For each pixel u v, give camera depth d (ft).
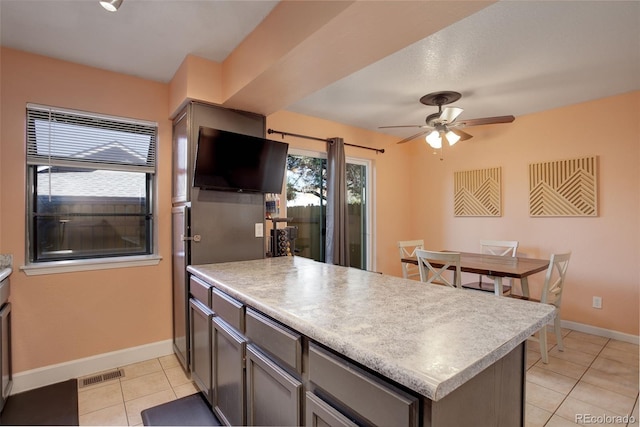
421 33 5.10
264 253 9.34
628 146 10.26
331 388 3.34
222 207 8.52
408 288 5.44
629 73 8.84
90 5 5.88
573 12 6.17
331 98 10.62
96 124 8.51
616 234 10.52
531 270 8.95
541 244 12.10
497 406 3.41
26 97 7.55
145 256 9.12
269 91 7.37
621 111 10.37
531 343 10.28
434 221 15.58
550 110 11.82
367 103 11.07
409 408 2.56
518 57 7.91
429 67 8.43
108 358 8.49
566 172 11.46
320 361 3.49
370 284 5.75
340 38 5.22
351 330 3.45
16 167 7.44
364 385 2.95
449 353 2.88
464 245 14.42
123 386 7.64
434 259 9.55
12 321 7.31
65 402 6.97
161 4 5.87
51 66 7.84
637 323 10.16
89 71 8.30
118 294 8.68
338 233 12.69
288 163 12.40
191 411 6.68
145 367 8.59
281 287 5.50
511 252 12.55
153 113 9.20
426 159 15.94
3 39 7.02
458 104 11.23
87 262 8.21
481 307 4.33
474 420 3.04
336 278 6.29
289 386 4.00
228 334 5.56
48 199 8.07
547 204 11.89
